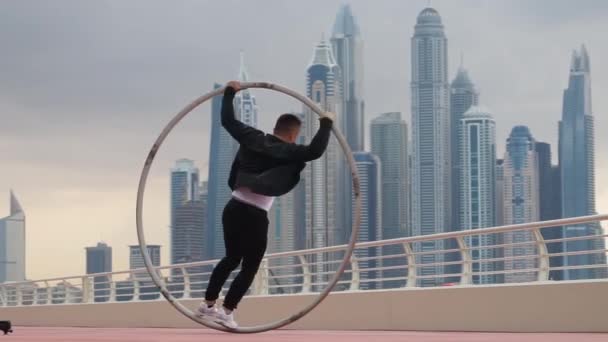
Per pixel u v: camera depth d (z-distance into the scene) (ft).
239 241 34.42
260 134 34.24
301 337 34.50
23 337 32.99
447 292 50.49
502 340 32.55
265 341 30.32
